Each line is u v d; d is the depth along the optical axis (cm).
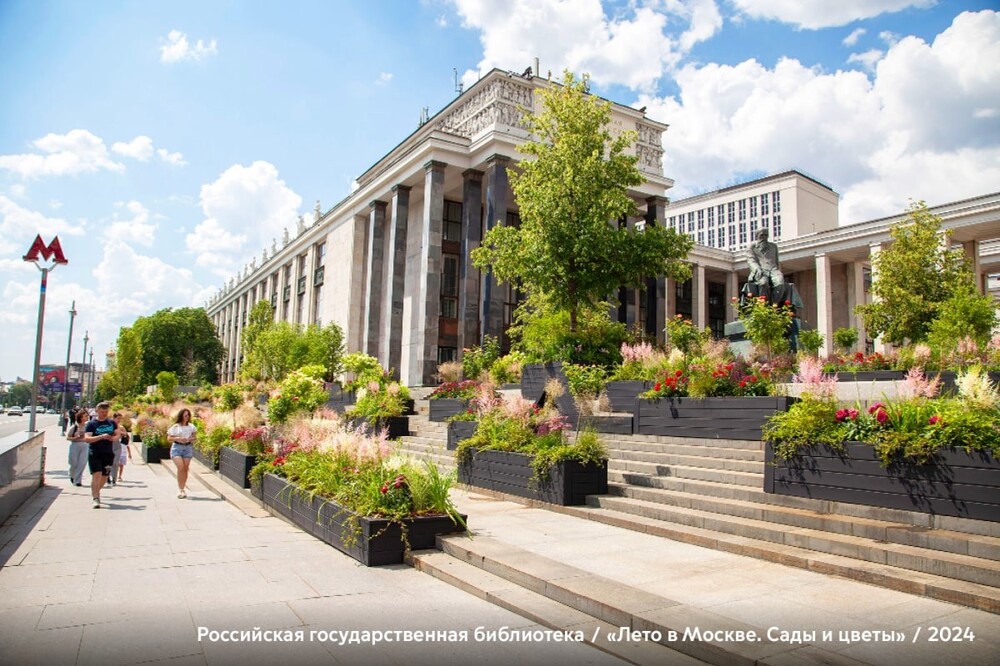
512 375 2197
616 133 3669
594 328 1950
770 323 1842
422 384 3269
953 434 697
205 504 1198
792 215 7769
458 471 1309
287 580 642
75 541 828
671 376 1309
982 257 4759
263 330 4806
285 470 1081
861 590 586
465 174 3497
